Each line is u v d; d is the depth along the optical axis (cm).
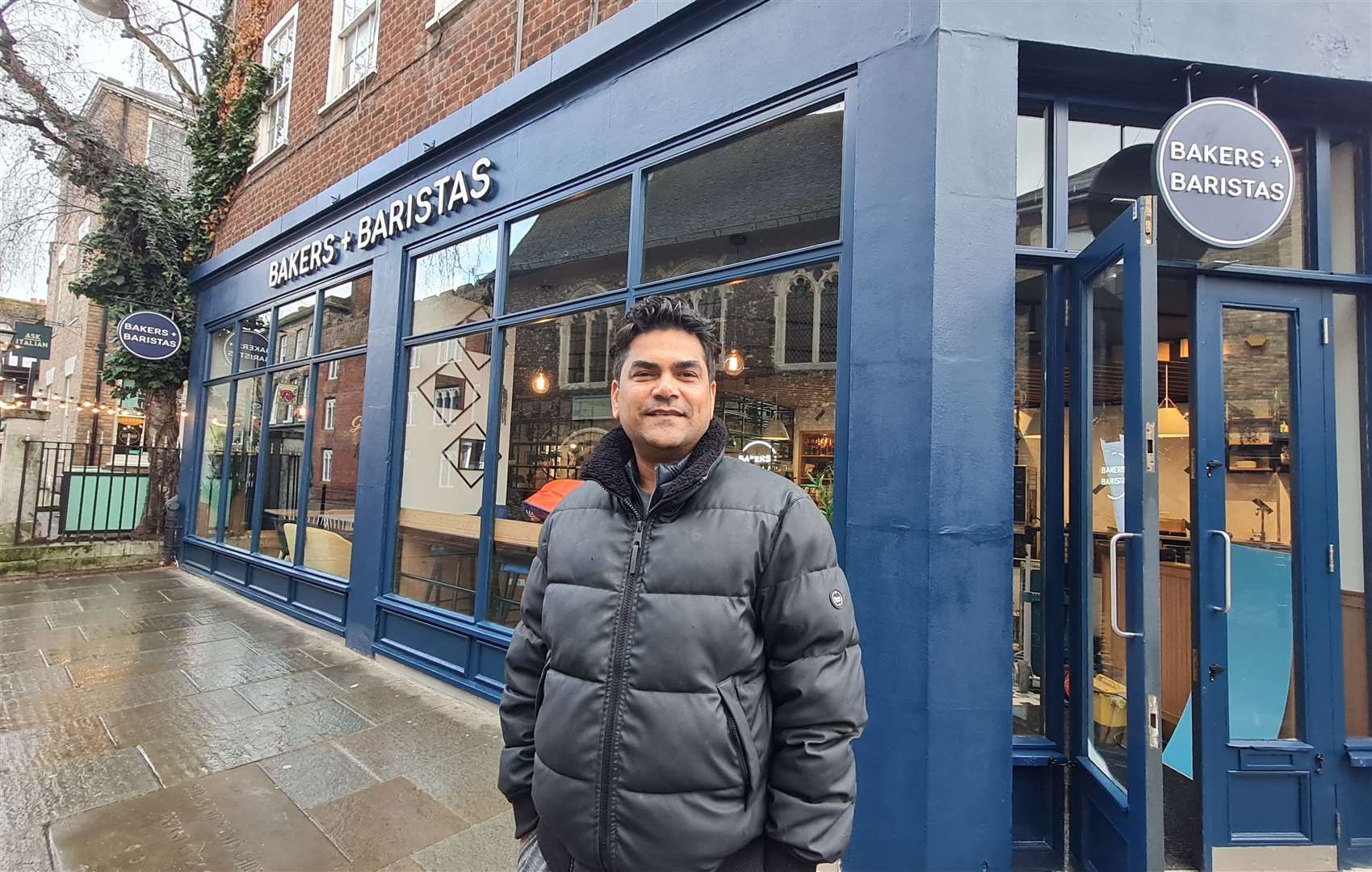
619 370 150
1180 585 372
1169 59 284
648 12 376
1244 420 294
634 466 155
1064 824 277
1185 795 316
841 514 284
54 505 880
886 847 254
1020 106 307
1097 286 277
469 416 482
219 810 290
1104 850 251
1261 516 292
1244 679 286
